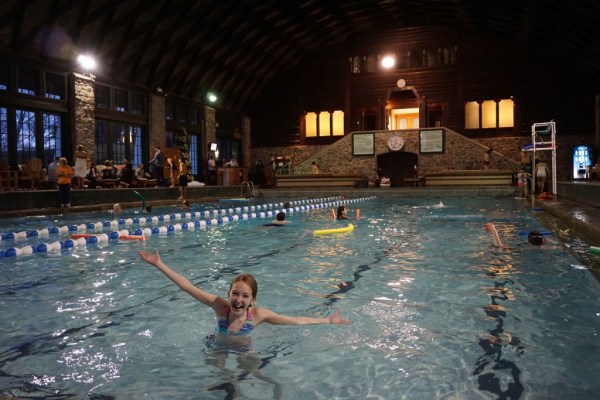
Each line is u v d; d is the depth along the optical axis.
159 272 4.81
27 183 14.47
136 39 20.03
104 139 20.28
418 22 27.73
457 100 27.36
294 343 2.69
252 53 25.97
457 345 2.62
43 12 15.94
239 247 6.46
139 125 22.22
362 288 4.02
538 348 2.55
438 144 24.80
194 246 6.61
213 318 3.22
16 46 15.98
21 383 2.19
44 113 17.58
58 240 7.40
